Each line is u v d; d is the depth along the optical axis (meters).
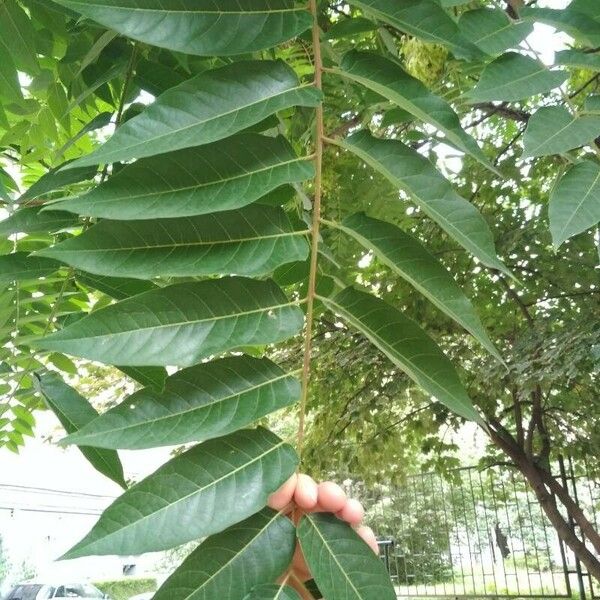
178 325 0.37
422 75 1.14
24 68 0.79
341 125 1.08
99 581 7.65
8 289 0.75
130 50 0.80
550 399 3.39
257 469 0.35
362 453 3.49
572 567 4.98
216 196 0.38
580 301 2.69
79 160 0.36
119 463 0.54
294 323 0.40
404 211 1.23
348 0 0.48
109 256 0.37
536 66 0.53
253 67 0.42
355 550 0.35
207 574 0.34
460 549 5.46
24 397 0.84
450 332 2.84
